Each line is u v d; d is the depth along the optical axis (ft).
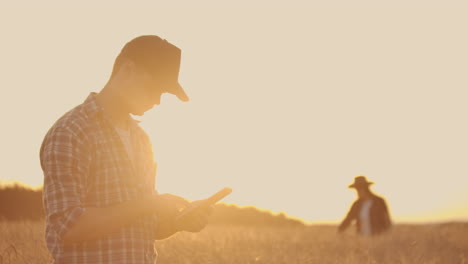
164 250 20.56
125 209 7.98
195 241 23.63
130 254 8.22
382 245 27.25
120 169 8.47
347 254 22.63
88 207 8.26
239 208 69.05
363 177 41.47
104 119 8.49
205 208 9.54
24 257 16.97
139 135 9.23
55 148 8.03
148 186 8.95
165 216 9.20
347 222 41.11
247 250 22.72
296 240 28.07
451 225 39.34
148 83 8.57
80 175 8.13
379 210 40.24
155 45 8.55
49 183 7.95
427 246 26.99
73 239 7.67
